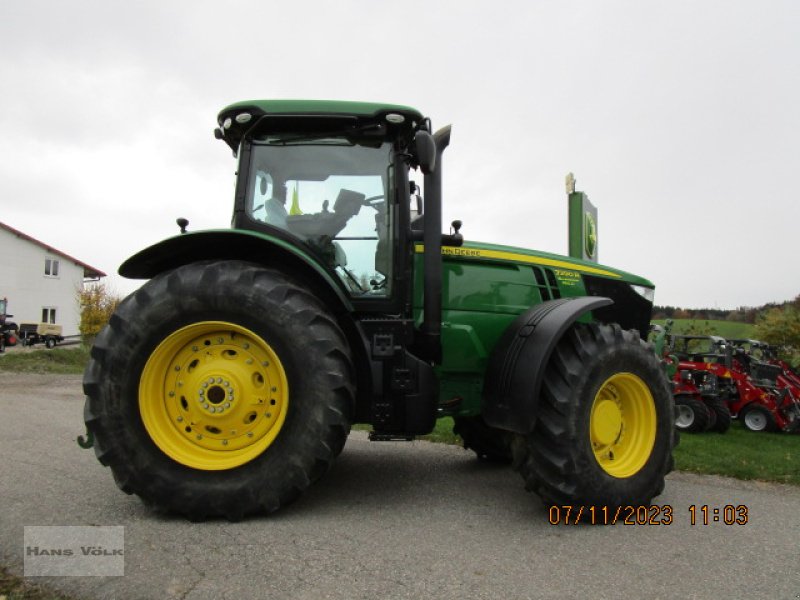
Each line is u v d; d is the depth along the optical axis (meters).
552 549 2.93
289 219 3.79
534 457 3.41
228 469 3.19
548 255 4.46
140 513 3.27
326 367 3.23
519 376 3.46
